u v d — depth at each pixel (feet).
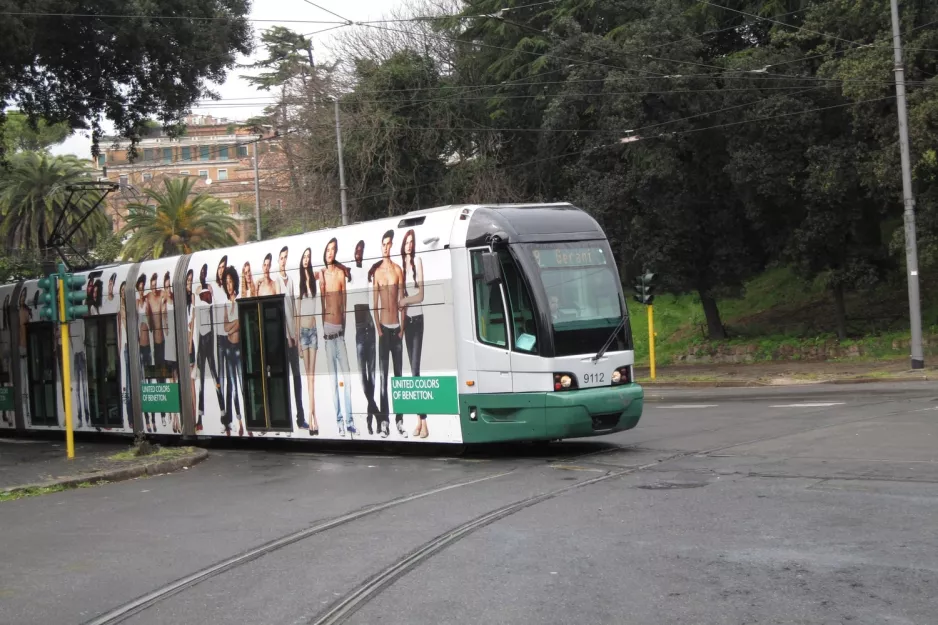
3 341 74.79
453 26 133.49
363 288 48.39
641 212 105.40
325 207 132.16
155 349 61.57
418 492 35.58
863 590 19.79
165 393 60.70
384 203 130.62
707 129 97.30
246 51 72.79
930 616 17.98
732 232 104.17
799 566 21.85
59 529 32.48
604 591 20.71
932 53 81.71
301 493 37.58
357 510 32.60
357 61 134.82
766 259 107.34
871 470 33.91
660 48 96.78
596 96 102.73
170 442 65.00
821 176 87.81
